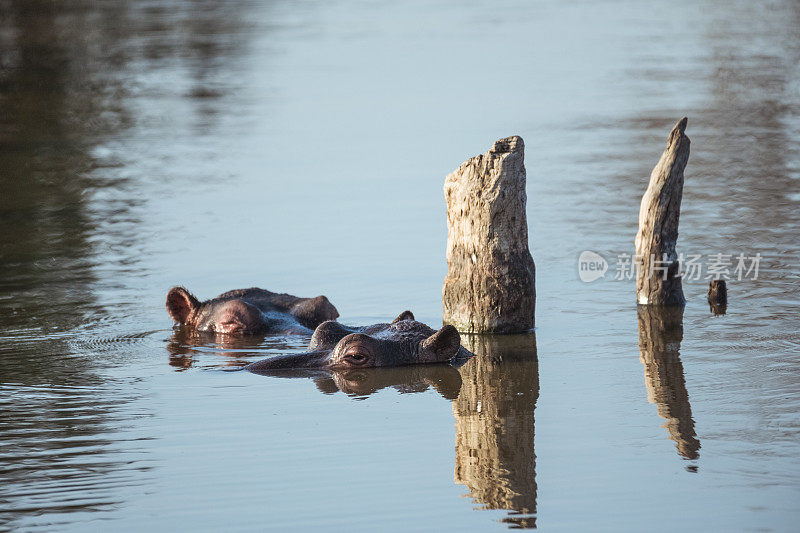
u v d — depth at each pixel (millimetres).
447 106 119188
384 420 35719
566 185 81250
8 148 104438
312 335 47312
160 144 104375
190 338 47312
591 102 120062
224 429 35000
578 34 181875
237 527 27641
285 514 28312
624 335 45938
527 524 27422
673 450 32062
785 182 78250
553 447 32688
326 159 93500
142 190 83812
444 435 34062
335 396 38562
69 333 47844
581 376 40188
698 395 37219
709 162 87562
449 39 177750
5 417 36344
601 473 30500
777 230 63906
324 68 150250
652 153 92688
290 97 129125
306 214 73188
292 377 41281
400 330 44594
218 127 112188
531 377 40406
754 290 52406
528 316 47781
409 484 30125
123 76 147625
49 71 151875
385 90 131250
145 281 57438
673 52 158250
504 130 104875
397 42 175125
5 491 30062
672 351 43094
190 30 191500
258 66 153625
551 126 106938
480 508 28406
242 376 41469
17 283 57219
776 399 36406
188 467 31641
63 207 78312
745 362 41000
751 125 104000
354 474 30875
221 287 55844
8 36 182875
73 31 187500
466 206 47594
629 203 74062
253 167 91500
